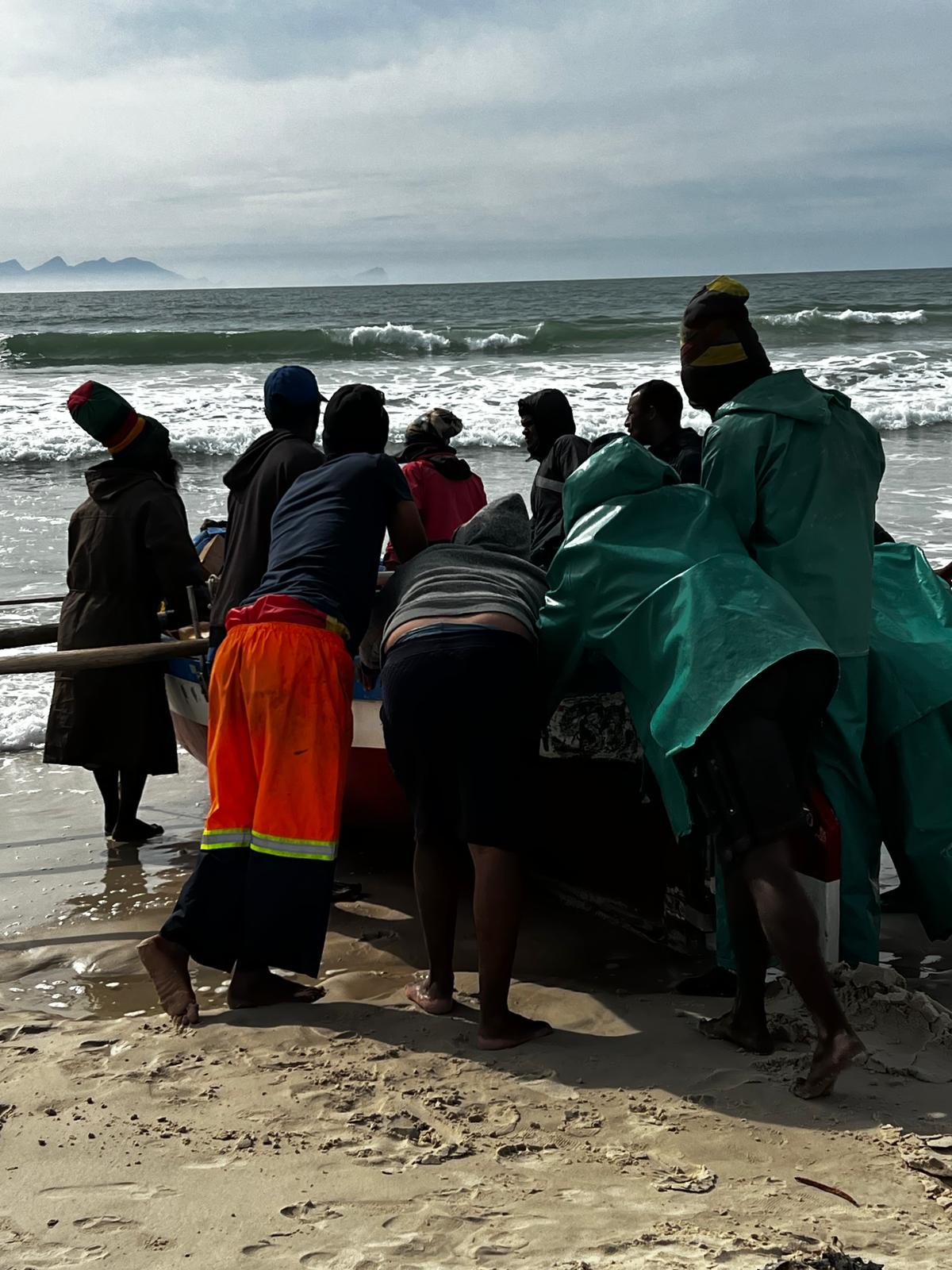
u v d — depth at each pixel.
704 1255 2.17
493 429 18.02
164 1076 3.13
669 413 5.02
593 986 3.84
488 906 3.26
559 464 5.23
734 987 3.68
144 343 30.78
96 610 5.11
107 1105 2.95
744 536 3.39
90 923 4.51
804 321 38.62
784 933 2.76
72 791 6.05
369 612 3.79
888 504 12.16
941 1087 2.94
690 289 95.19
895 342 32.62
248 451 4.42
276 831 3.56
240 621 3.65
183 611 5.19
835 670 2.93
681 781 2.98
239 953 3.65
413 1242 2.26
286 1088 3.03
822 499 3.39
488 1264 2.18
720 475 3.38
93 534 5.15
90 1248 2.27
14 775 6.25
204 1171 2.59
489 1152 2.67
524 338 32.16
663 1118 2.81
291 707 3.55
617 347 32.16
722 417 3.44
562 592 3.30
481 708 3.21
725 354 3.49
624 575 3.14
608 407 20.02
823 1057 2.82
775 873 2.77
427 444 6.00
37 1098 3.00
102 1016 3.75
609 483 3.29
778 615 2.88
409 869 5.08
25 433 17.58
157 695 5.14
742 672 2.79
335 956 4.18
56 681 5.20
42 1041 3.42
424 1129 2.79
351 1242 2.27
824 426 3.40
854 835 3.61
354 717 4.57
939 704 3.72
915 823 3.76
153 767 5.12
